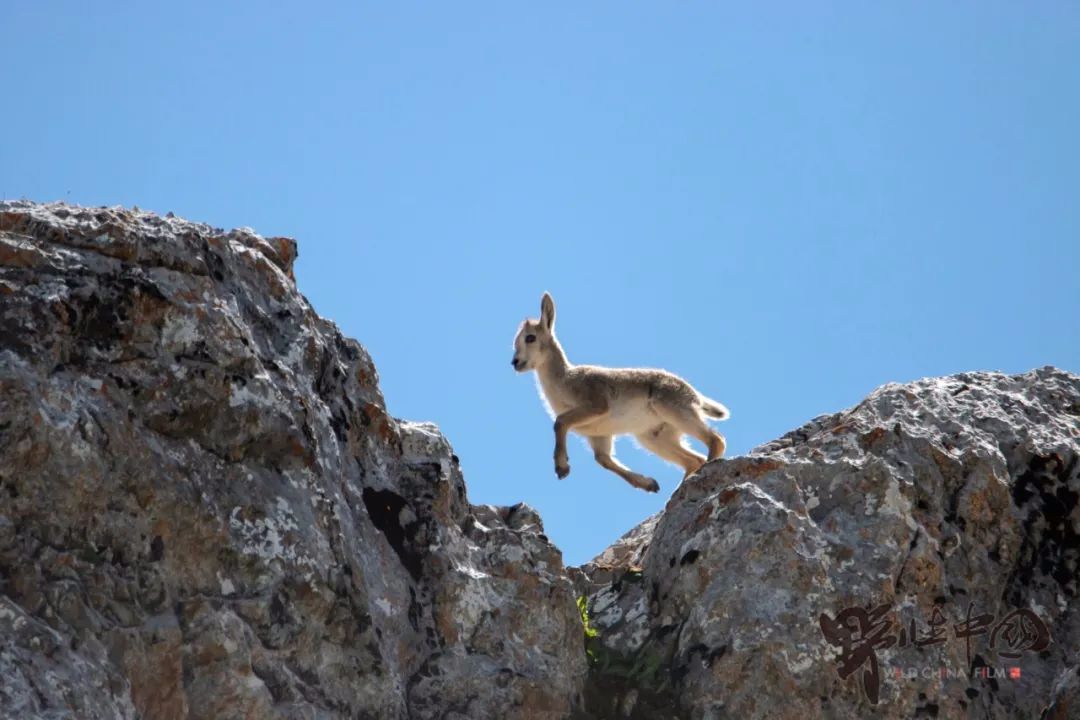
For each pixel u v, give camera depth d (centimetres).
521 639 4478
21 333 3641
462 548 4559
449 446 4816
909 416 5128
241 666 3719
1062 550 4941
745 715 4406
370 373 4703
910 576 4653
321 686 3916
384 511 4462
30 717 3161
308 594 3922
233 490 3928
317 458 4166
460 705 4262
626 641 4741
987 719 4538
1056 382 5466
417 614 4372
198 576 3775
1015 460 5053
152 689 3575
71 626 3450
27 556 3462
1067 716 4444
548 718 4372
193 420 3903
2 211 3941
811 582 4569
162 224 4153
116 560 3625
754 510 4716
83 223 3984
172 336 3931
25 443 3516
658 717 4475
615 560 5741
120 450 3684
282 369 4219
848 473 4828
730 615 4562
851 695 4434
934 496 4847
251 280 4419
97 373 3756
